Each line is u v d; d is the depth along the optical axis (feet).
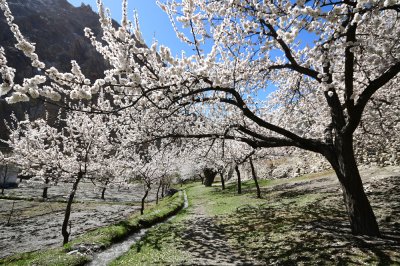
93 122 48.37
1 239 55.47
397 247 23.73
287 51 27.81
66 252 35.65
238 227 45.55
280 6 20.20
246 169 138.72
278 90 45.32
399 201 40.19
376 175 61.57
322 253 25.54
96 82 18.65
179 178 224.33
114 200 126.00
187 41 23.95
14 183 142.82
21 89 14.62
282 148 87.10
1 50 13.24
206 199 95.66
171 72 21.09
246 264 27.78
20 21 456.04
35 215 80.94
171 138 36.45
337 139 30.12
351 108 26.81
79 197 126.21
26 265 30.35
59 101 17.29
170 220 62.28
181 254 33.50
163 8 21.89
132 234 48.88
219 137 31.42
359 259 22.62
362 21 19.47
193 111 34.12
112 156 57.62
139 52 19.99
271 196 72.28
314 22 17.95
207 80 24.77
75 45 467.93
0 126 245.45
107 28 19.79
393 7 19.30
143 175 73.56
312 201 54.08
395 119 43.75
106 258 34.91
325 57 22.48
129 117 34.83
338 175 29.63
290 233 35.50
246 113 28.48
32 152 47.50
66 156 50.55
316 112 49.85
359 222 28.14
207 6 23.89
